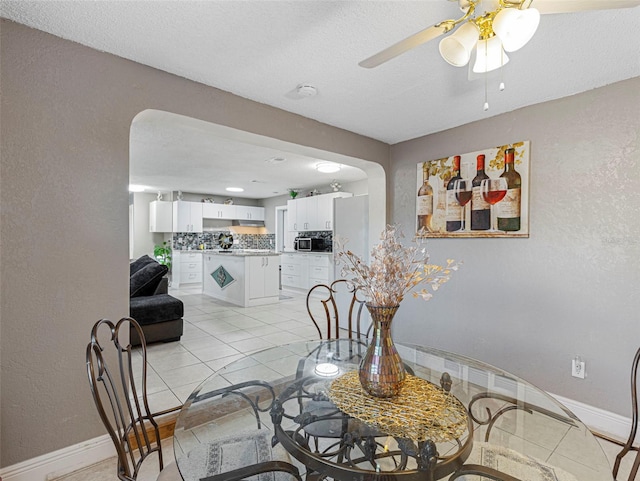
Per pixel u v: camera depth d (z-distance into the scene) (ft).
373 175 12.09
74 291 5.66
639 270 6.72
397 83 7.27
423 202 10.70
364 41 5.74
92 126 5.85
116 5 4.79
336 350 7.45
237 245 29.53
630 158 6.82
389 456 3.63
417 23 5.25
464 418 4.17
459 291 9.71
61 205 5.54
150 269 13.71
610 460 6.15
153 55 6.15
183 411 5.25
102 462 5.91
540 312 8.11
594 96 7.29
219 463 4.01
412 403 4.37
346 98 8.02
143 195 26.66
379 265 4.16
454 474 3.54
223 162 15.93
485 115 9.00
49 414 5.45
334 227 14.69
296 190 25.27
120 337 6.13
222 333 13.58
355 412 4.17
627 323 6.86
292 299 21.36
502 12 3.59
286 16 5.08
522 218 8.38
